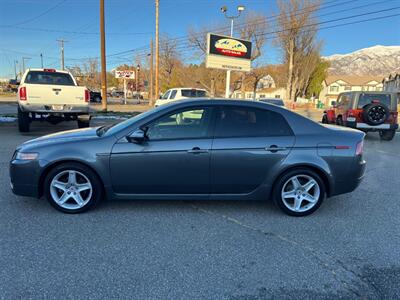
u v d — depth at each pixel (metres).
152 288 2.69
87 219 3.98
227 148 4.06
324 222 4.10
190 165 4.05
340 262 3.15
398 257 3.27
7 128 12.01
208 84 58.22
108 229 3.73
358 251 3.37
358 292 2.70
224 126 4.13
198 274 2.90
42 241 3.40
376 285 2.80
